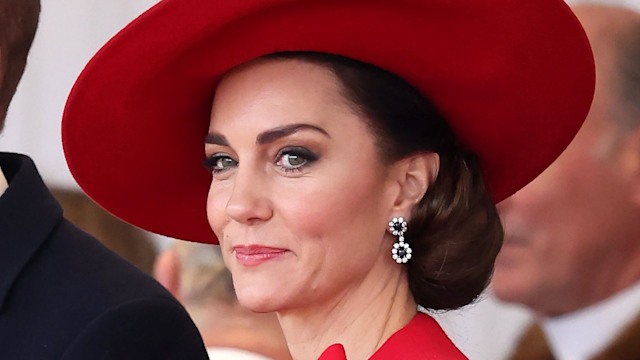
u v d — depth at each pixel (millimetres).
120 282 6617
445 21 6727
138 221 8273
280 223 6859
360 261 6984
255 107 6891
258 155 6895
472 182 7355
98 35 13438
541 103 7293
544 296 11664
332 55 6891
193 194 8164
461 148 7469
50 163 13398
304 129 6824
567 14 6820
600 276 11484
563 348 11617
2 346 6348
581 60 7102
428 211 7141
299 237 6844
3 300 6406
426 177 7180
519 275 11750
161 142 7738
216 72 7082
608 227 11438
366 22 6707
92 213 12805
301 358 7223
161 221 8297
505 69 7016
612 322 11430
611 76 11375
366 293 7086
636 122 11328
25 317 6410
